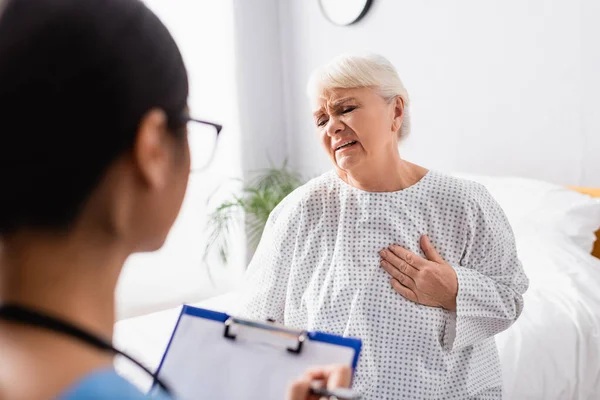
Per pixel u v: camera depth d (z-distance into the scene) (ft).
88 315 1.20
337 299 3.82
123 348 5.86
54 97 1.14
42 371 1.04
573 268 6.00
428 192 3.93
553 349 5.32
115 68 1.19
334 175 4.17
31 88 1.13
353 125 3.76
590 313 5.51
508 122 7.89
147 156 1.26
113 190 1.24
